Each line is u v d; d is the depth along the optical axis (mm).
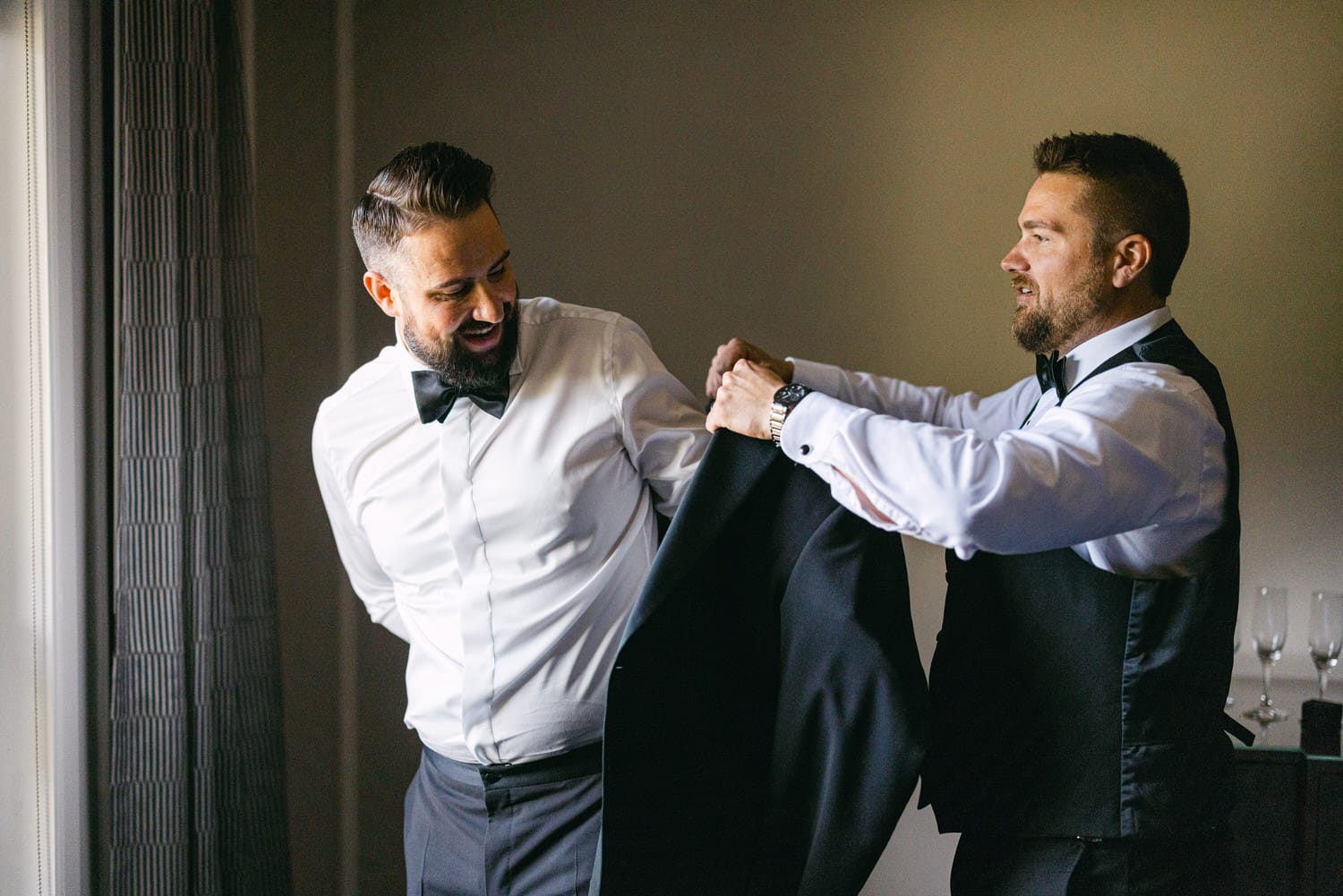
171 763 1987
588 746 1668
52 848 1980
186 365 2037
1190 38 2633
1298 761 2021
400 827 2908
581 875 1637
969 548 1277
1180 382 1383
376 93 2877
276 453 2672
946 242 2758
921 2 2727
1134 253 1447
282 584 2691
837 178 2781
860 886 1434
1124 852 1370
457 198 1503
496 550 1675
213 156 2057
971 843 1490
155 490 1974
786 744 1482
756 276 2818
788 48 2779
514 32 2852
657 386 1685
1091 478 1264
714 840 1524
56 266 1943
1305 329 2629
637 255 2848
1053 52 2689
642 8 2818
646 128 2830
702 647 1527
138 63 1942
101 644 2039
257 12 2584
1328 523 2631
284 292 2693
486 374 1597
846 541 1472
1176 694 1380
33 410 1954
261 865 2176
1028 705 1434
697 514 1500
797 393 1438
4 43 1928
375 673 2895
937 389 1917
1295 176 2613
